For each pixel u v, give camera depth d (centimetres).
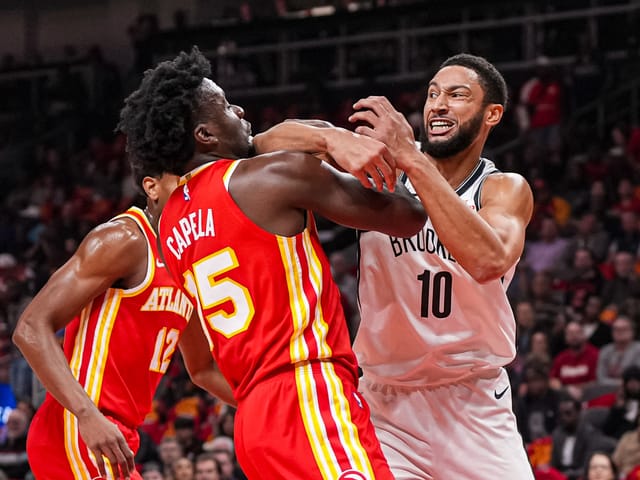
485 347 498
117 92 2433
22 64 2545
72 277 477
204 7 2544
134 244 484
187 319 510
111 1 2669
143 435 1112
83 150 2322
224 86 2188
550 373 1185
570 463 1022
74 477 496
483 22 1977
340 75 2123
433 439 504
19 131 2430
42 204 2159
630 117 1880
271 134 425
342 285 1492
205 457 957
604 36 1978
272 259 393
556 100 1847
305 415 386
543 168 1738
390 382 510
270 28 1939
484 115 476
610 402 1095
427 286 482
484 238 419
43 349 465
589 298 1295
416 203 421
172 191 420
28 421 1199
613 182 1669
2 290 1688
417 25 2094
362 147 398
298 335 392
